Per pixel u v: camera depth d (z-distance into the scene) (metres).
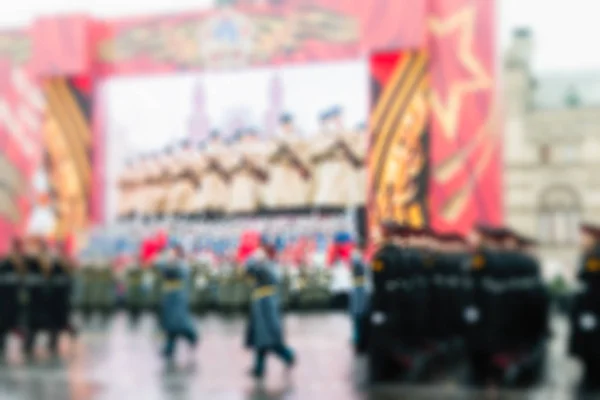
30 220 28.11
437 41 25.86
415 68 25.88
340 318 22.64
